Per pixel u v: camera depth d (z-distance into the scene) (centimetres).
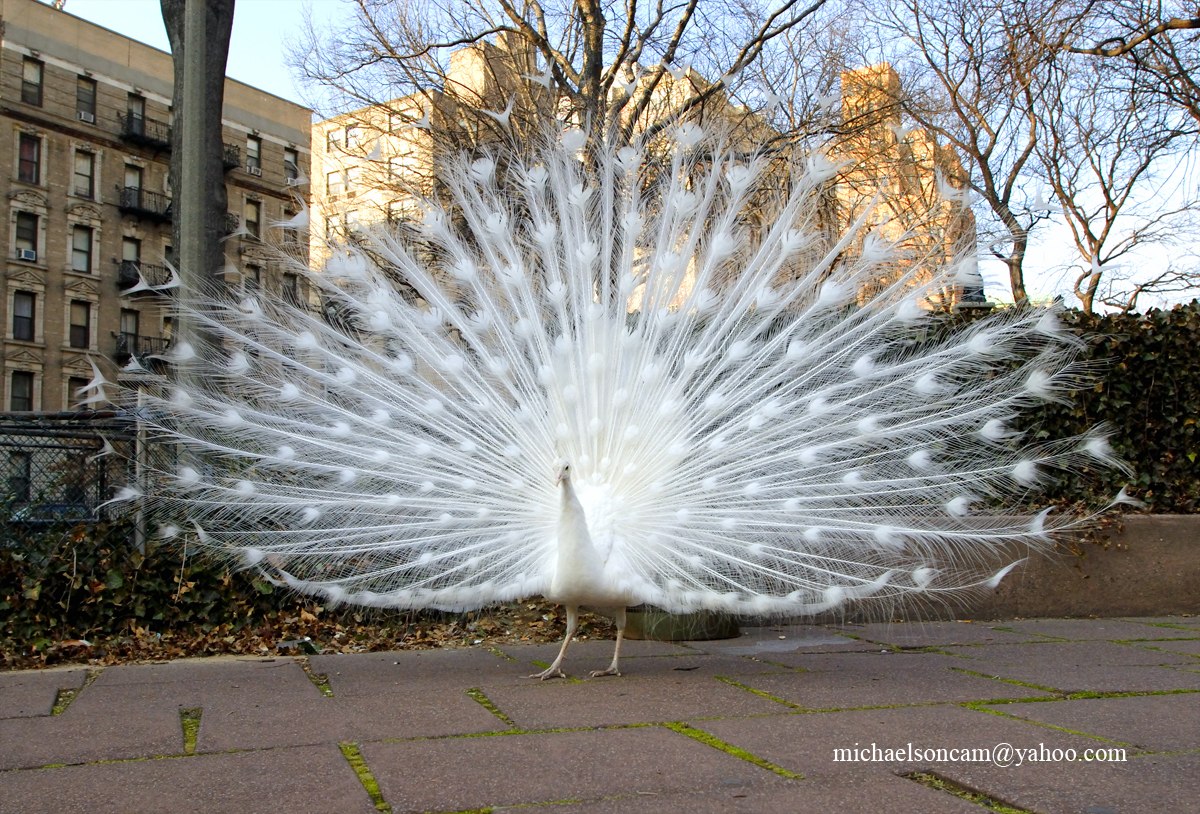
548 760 369
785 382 589
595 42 1463
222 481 600
